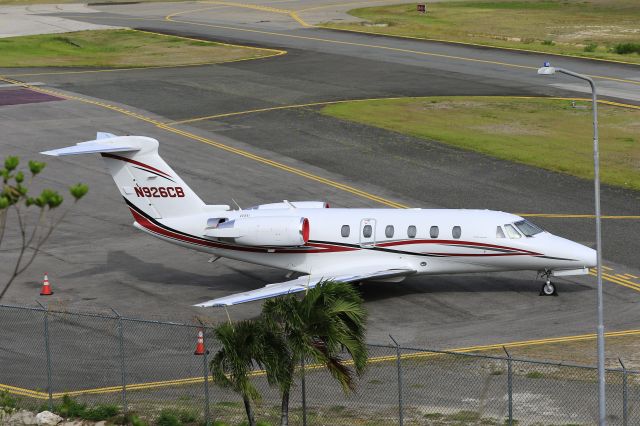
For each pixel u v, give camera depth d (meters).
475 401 73.44
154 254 118.38
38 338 90.19
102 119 181.88
